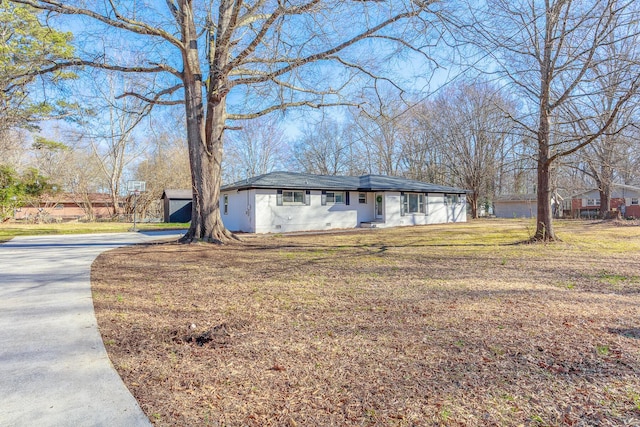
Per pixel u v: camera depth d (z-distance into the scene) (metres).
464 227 20.66
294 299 5.07
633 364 2.83
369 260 8.63
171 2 10.72
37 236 16.86
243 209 18.80
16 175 24.73
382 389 2.52
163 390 2.54
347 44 9.37
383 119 12.50
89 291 5.60
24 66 11.30
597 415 2.15
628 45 8.11
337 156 39.66
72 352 3.21
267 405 2.34
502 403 2.31
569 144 11.72
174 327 3.93
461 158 31.30
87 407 2.29
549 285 5.77
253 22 10.62
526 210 38.88
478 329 3.70
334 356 3.11
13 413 2.21
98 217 35.06
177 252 10.03
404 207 22.80
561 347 3.20
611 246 10.70
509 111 12.09
